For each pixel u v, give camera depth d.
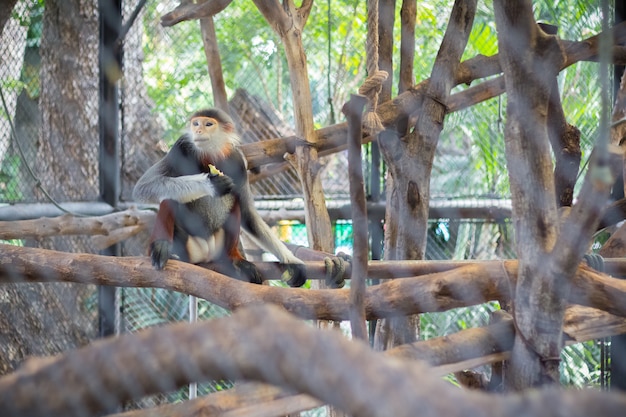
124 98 6.12
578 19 5.47
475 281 3.03
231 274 4.25
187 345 1.46
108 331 5.82
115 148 5.87
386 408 1.17
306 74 4.77
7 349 5.67
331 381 1.24
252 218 4.58
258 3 4.62
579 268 3.00
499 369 3.34
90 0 6.27
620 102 4.08
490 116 6.37
